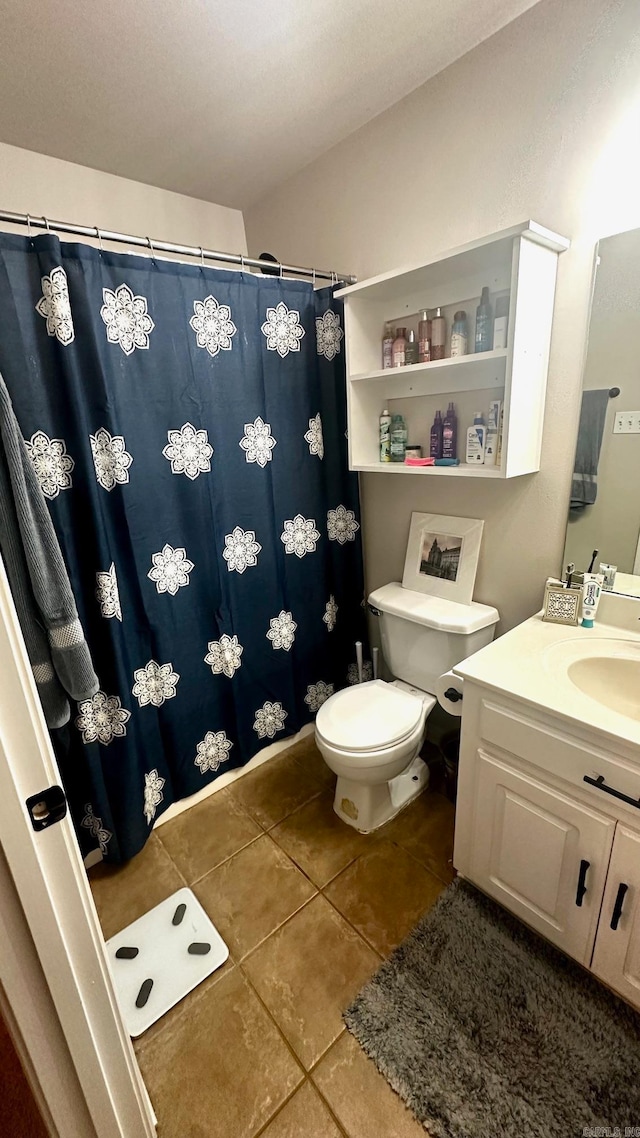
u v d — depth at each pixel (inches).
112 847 60.9
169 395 57.8
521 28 48.0
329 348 71.8
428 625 65.1
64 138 62.5
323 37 48.5
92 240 71.2
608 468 52.1
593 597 53.7
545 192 50.6
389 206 64.5
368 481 81.3
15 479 40.0
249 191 79.7
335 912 54.9
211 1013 46.1
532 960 48.3
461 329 58.2
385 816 67.1
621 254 46.8
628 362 48.5
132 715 60.7
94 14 43.6
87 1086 28.8
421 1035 42.9
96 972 28.3
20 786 23.0
